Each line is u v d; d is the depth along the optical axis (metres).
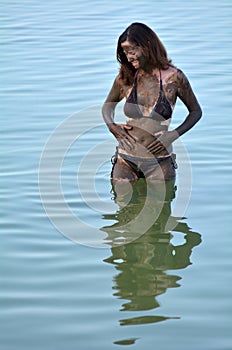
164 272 13.11
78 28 31.16
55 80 24.36
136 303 11.98
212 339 11.02
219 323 11.43
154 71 16.58
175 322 11.48
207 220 15.09
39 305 11.98
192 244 14.11
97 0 37.22
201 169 17.56
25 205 15.67
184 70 25.34
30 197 16.05
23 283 12.66
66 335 11.15
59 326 11.38
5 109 21.66
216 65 25.91
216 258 13.54
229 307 11.88
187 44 28.55
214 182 16.84
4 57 27.23
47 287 12.54
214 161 17.97
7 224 14.80
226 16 33.25
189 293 12.34
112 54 27.22
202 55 27.08
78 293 12.37
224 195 16.17
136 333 11.19
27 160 18.00
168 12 34.06
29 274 12.97
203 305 11.94
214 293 12.31
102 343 10.94
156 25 31.41
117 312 11.77
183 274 13.01
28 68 25.80
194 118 16.91
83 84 23.84
